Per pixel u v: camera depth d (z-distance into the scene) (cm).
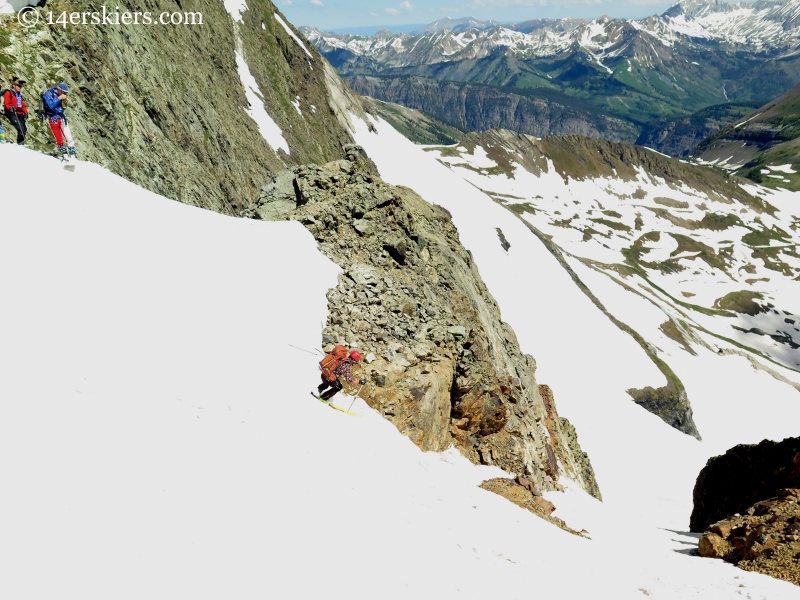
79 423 773
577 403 7306
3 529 563
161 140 3825
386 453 1315
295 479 916
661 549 1906
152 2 5188
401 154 13212
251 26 9056
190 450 841
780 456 2300
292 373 1359
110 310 1112
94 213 1377
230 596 622
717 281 18312
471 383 2014
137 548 623
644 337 10625
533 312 8956
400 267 2205
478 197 12750
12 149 1438
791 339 15488
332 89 12269
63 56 2922
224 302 1427
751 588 1337
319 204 2242
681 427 8369
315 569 728
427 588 812
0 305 938
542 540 1302
